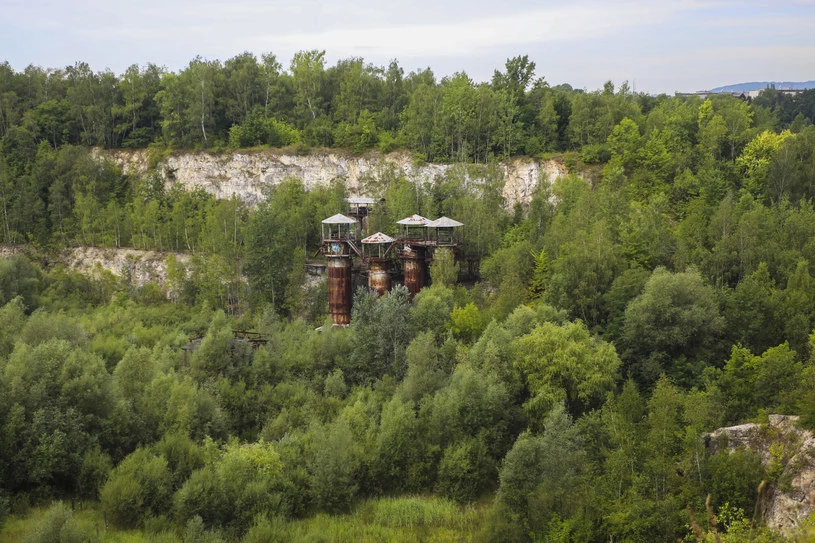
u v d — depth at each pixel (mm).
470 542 54406
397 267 121188
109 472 57156
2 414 58500
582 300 81188
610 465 51406
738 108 133375
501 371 71312
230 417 75375
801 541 25891
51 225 152625
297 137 155750
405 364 84562
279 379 84188
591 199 105062
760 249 85000
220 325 108375
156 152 160500
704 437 53188
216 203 147500
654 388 67812
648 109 154500
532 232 109000
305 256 129250
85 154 158750
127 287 137250
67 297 131125
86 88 166875
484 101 139750
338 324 117062
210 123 161625
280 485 59375
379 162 145250
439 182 133250
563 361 67562
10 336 82938
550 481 53062
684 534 45844
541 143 137625
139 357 75938
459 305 97375
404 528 57375
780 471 47125
